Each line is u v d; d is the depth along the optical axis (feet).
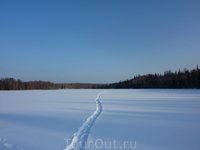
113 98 53.67
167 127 16.48
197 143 12.01
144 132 14.76
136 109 28.50
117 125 17.33
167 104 35.40
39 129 16.15
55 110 28.27
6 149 11.04
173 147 11.27
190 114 23.53
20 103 39.78
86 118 21.38
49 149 10.98
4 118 21.59
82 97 60.59
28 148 11.19
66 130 15.70
